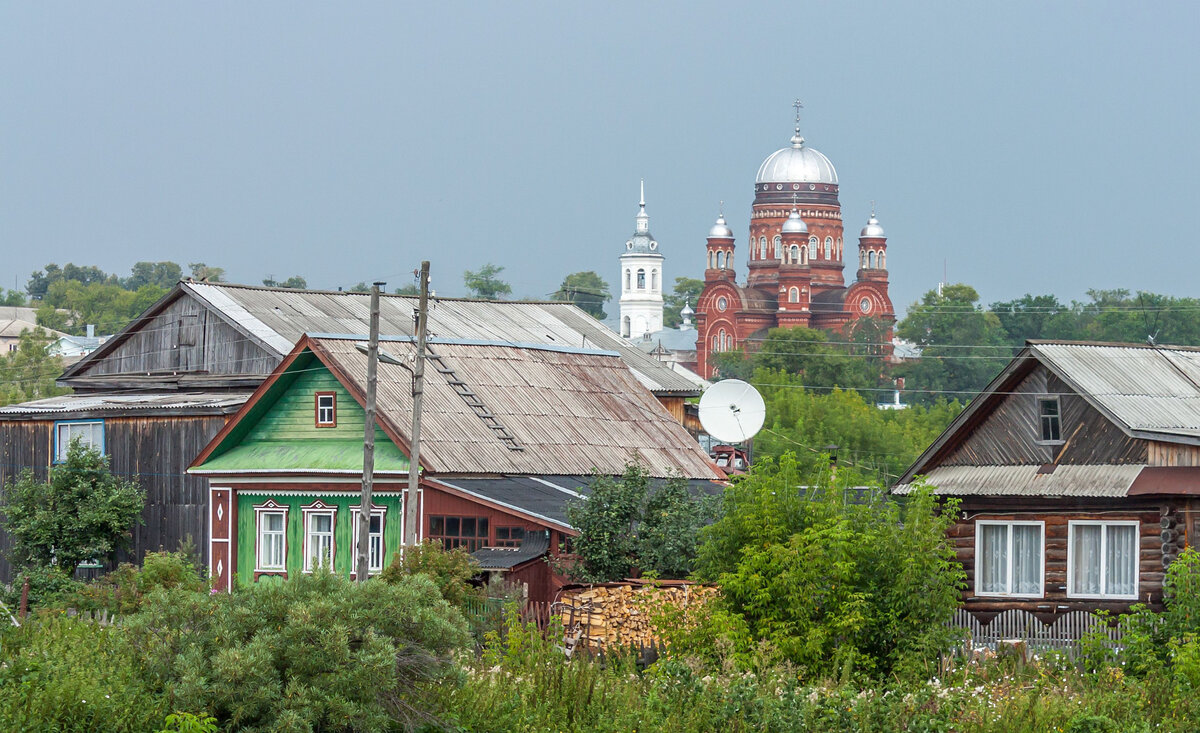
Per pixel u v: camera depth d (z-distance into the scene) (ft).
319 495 435.12
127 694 224.53
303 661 224.53
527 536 389.19
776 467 318.86
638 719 239.50
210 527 456.86
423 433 426.51
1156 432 333.21
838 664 288.71
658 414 510.99
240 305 587.68
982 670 279.08
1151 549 334.85
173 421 519.19
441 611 242.17
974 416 363.97
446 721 233.14
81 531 509.35
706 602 307.37
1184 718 249.34
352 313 612.29
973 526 358.64
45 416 555.69
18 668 237.45
